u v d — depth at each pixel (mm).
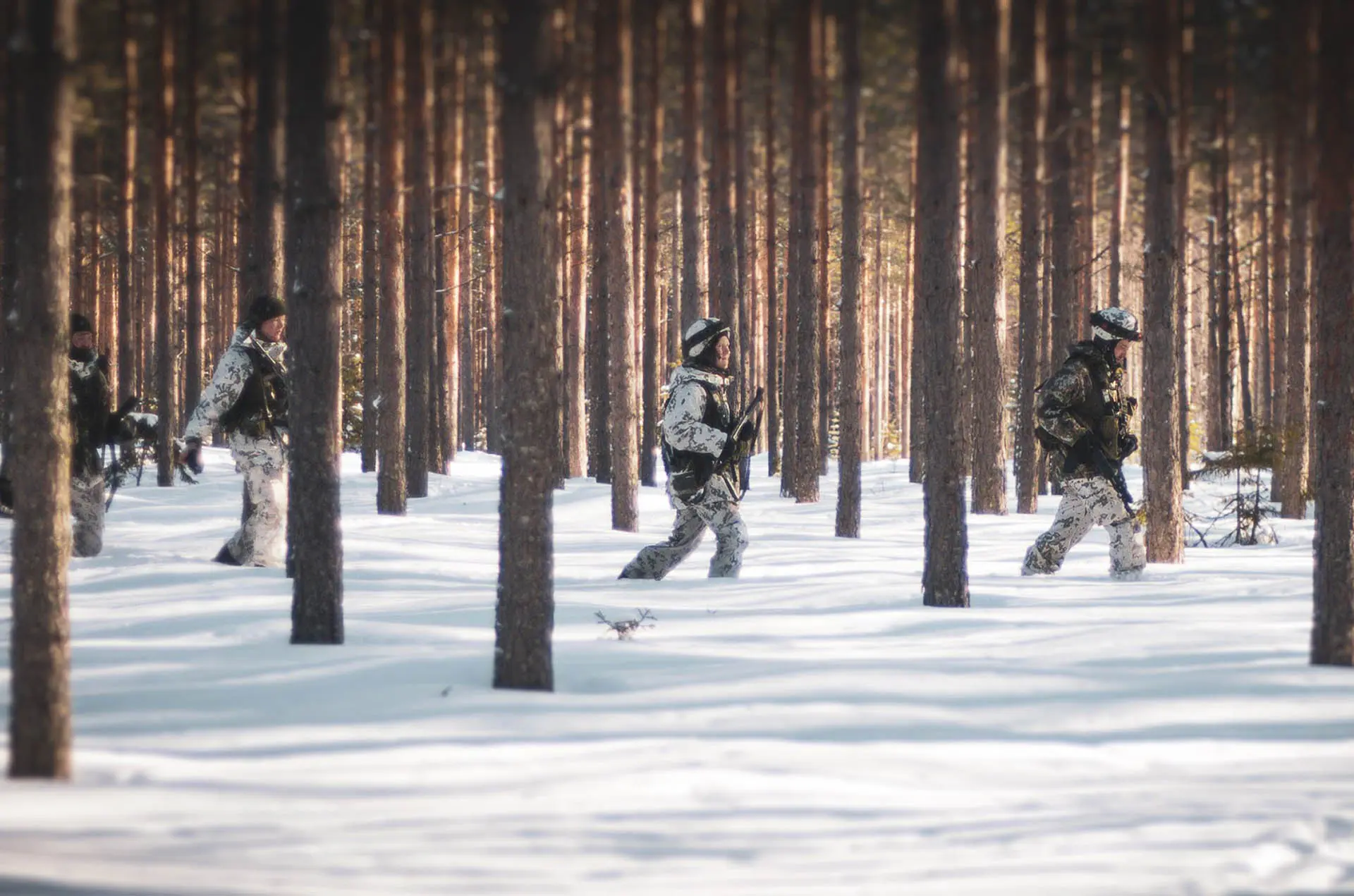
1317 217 19453
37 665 11648
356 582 29469
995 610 24172
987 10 23625
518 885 8570
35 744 11578
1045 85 24953
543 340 16422
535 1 16500
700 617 23203
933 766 12586
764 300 114938
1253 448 46062
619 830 10008
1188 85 24375
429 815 10344
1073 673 17422
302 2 19500
